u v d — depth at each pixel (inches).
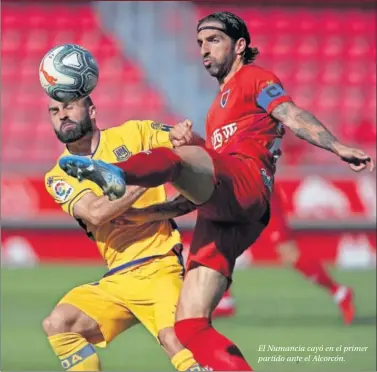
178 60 3206.2
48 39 3314.5
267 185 840.9
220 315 1616.6
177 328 821.9
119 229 908.0
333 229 2511.1
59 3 3356.3
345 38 3289.9
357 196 2534.5
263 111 854.5
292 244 1574.8
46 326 903.7
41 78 873.5
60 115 886.4
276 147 864.3
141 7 3277.6
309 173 2536.9
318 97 3139.8
